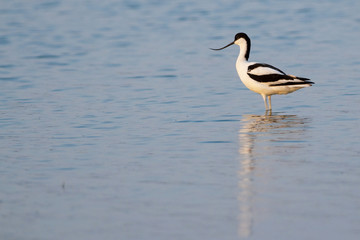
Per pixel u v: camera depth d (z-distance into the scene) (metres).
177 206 9.02
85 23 35.75
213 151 12.00
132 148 12.42
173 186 9.92
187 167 10.95
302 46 27.36
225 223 8.35
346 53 25.20
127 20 36.66
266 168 10.73
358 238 7.77
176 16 37.84
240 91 18.92
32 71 23.12
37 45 29.20
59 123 14.95
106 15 38.72
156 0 44.94
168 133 13.66
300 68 22.48
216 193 9.52
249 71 16.41
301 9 39.44
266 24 34.19
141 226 8.34
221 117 15.32
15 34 32.34
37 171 10.95
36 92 19.27
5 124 14.95
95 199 9.41
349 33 30.27
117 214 8.78
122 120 15.17
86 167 11.14
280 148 12.06
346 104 16.39
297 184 9.81
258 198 9.24
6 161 11.63
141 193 9.62
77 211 8.94
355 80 19.84
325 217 8.44
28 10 40.97
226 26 33.88
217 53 26.62
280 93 16.34
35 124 14.89
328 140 12.58
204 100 17.62
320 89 18.72
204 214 8.69
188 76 21.72
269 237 7.89
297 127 13.93
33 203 9.30
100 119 15.33
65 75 22.28
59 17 38.09
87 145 12.76
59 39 30.78
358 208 8.72
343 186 9.64
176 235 8.02
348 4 40.81
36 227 8.38
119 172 10.77
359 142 12.32
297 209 8.75
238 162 11.16
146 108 16.64
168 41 29.83
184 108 16.55
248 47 17.02
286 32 31.34
